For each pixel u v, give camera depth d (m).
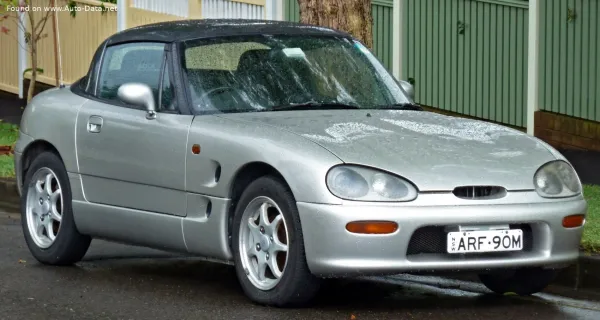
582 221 7.88
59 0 20.73
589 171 13.75
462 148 7.77
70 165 9.14
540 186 7.68
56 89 9.84
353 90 8.83
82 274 9.12
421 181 7.35
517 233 7.53
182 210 8.29
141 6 18.98
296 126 7.88
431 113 8.79
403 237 7.27
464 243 7.41
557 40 14.91
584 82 14.70
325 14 11.66
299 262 7.49
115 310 7.81
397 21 16.58
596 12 14.48
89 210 9.02
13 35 22.09
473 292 8.62
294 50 8.90
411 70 16.58
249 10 17.42
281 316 7.55
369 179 7.34
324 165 7.36
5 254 9.97
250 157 7.71
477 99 15.88
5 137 17.25
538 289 8.27
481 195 7.47
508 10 15.41
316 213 7.32
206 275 9.13
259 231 7.79
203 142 8.09
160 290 8.48
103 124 8.88
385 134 7.84
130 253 10.13
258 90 8.52
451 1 16.02
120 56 9.15
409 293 8.50
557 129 15.02
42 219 9.52
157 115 8.48
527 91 15.28
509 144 8.02
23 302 8.06
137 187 8.60
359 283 8.86
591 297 8.56
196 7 17.92
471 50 15.86
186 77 8.51
